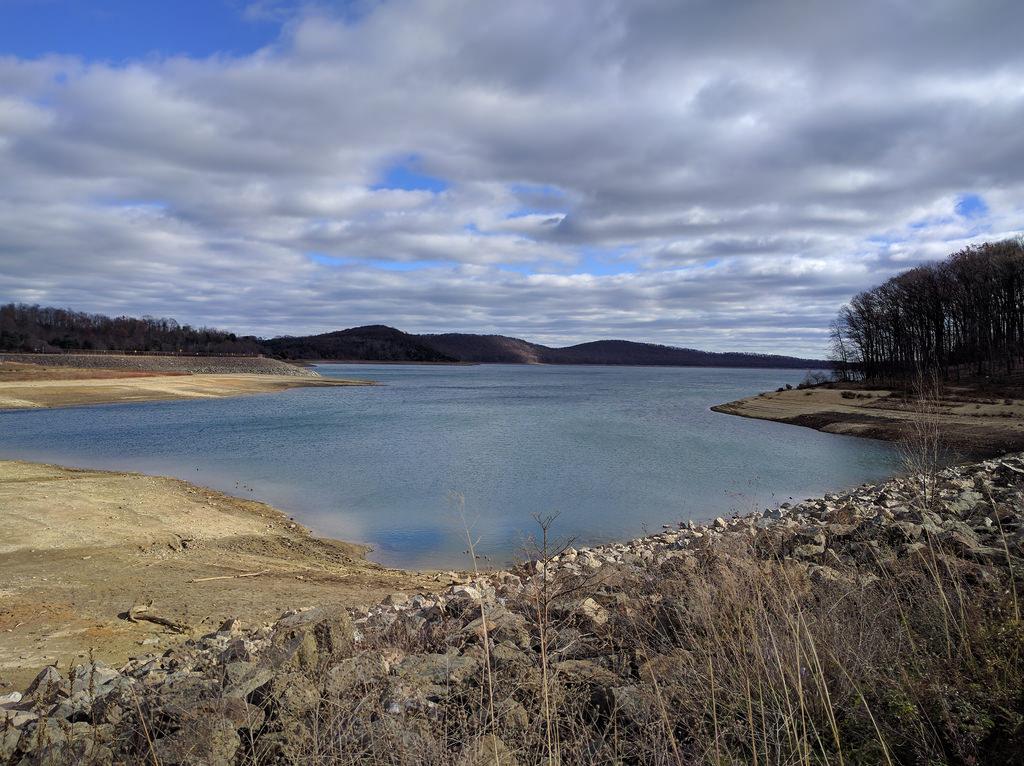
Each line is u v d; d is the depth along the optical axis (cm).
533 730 380
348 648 524
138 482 2092
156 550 1364
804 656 385
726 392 9912
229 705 408
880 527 764
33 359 9762
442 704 421
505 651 493
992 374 5625
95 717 449
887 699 359
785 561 632
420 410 5853
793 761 317
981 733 323
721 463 2830
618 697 402
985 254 6981
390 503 1998
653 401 7562
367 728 380
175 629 895
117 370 9244
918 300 7044
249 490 2175
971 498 945
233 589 1117
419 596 952
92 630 881
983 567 537
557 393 9325
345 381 11275
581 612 570
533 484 2303
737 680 393
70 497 1766
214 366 11469
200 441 3475
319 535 1642
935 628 436
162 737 391
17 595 1029
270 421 4662
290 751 364
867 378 7550
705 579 571
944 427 3394
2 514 1531
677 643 491
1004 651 383
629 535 1630
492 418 5069
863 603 484
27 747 406
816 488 2275
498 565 1374
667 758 339
